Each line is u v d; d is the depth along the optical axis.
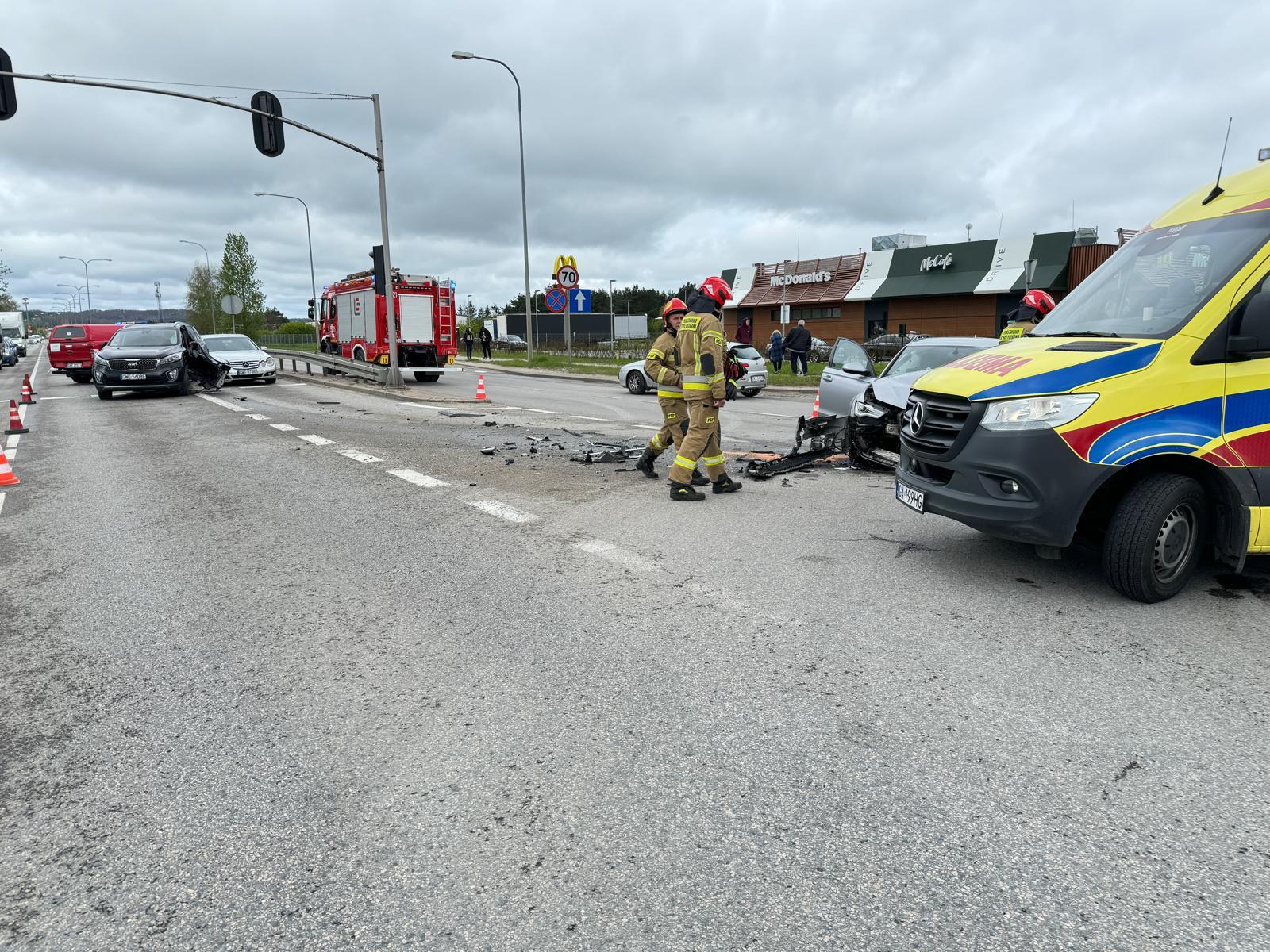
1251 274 4.31
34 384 27.41
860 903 2.21
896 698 3.39
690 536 6.06
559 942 2.09
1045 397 4.31
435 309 23.72
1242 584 4.83
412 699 3.46
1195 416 4.26
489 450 10.02
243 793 2.79
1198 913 2.17
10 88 15.66
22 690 3.65
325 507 7.26
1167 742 3.04
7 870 2.42
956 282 35.41
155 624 4.45
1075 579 4.93
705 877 2.33
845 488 7.88
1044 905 2.20
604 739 3.09
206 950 2.10
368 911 2.22
